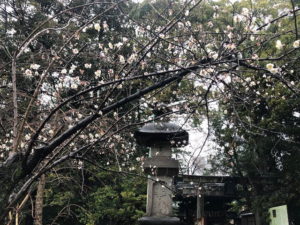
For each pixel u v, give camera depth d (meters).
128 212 14.98
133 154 11.73
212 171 15.58
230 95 4.88
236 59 3.94
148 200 8.03
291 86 3.97
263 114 12.66
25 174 4.11
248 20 4.95
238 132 12.25
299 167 13.07
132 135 8.31
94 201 15.36
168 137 8.12
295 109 12.41
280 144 13.09
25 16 13.23
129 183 15.02
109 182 15.38
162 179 8.10
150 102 6.34
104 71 6.38
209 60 4.23
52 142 4.16
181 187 14.94
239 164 14.50
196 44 5.45
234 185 15.29
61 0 9.80
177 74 4.26
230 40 4.61
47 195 13.54
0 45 8.23
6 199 3.92
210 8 9.95
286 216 12.04
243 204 16.33
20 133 4.59
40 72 7.78
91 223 14.73
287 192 13.16
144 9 9.12
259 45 5.25
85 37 10.80
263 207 13.34
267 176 14.15
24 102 7.67
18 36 11.51
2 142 8.47
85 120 4.27
